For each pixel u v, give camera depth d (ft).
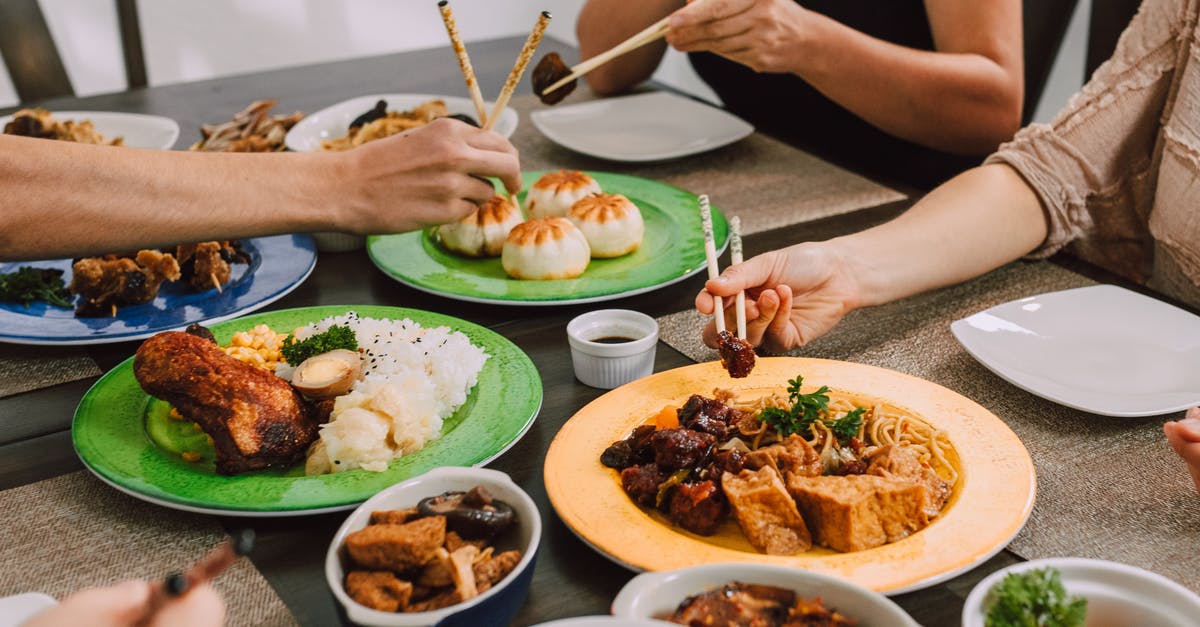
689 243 5.65
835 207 6.26
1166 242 5.57
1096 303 4.80
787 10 6.71
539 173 6.86
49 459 3.88
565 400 4.22
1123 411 3.84
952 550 3.01
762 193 6.55
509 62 9.57
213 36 15.49
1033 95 9.05
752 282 4.33
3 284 5.05
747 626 2.50
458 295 4.99
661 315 5.00
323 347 4.09
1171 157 5.41
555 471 3.46
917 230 5.12
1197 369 4.26
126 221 4.32
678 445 3.32
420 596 2.83
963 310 4.99
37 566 3.26
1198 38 5.27
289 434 3.65
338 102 8.53
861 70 7.14
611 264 5.54
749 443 3.65
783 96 9.39
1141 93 5.56
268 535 3.38
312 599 3.08
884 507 3.10
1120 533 3.30
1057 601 2.47
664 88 8.96
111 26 14.82
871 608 2.50
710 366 4.23
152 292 5.01
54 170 4.18
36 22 9.61
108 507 3.57
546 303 4.89
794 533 3.11
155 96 8.86
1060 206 5.44
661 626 2.28
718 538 3.22
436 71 9.35
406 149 4.72
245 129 7.07
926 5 7.98
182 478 3.51
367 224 4.77
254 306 4.94
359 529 2.97
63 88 9.86
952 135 7.65
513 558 2.86
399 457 3.62
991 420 3.76
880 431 3.72
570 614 2.99
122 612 2.12
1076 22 14.56
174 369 3.58
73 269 5.03
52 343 4.64
